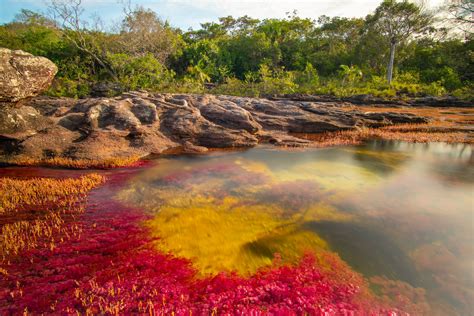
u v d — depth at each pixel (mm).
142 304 4941
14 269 5762
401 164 13008
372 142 17078
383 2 44625
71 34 36281
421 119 22062
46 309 4816
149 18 40031
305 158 13836
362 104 33438
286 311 4832
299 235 7160
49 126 13945
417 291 5363
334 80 45344
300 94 36812
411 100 33688
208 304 4977
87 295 5125
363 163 13117
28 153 12367
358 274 5812
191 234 7121
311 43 53750
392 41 46156
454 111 28578
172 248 6559
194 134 15922
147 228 7352
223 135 15875
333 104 31938
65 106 16500
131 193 9461
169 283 5465
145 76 34000
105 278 5566
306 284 5492
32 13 44812
